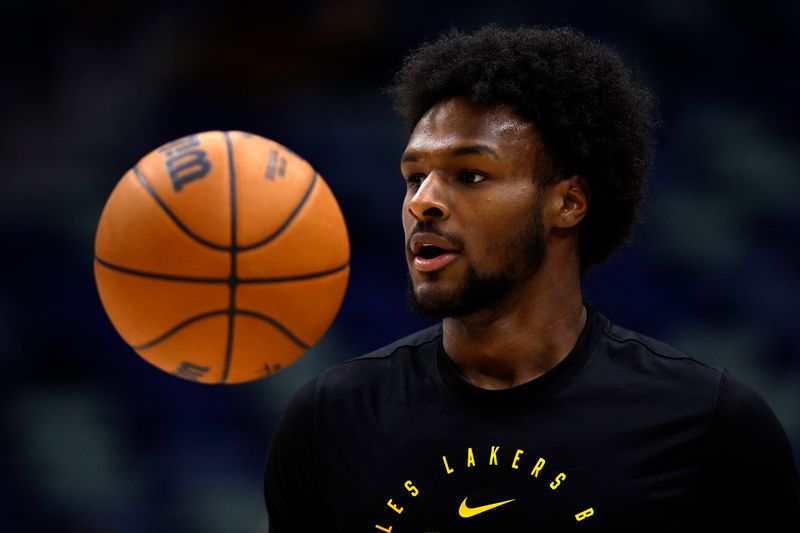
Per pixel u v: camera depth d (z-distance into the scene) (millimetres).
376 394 4742
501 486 4359
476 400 4535
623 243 5027
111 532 13664
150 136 17594
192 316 4648
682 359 4613
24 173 17172
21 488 13984
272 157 4809
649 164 5055
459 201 4348
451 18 18250
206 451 14516
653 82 18250
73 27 17781
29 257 16234
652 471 4332
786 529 4648
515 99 4414
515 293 4512
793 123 18062
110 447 14508
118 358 15508
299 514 4961
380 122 17547
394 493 4469
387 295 16094
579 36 4930
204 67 17875
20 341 15523
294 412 4879
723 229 16656
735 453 4441
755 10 18703
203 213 4574
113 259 4633
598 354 4645
